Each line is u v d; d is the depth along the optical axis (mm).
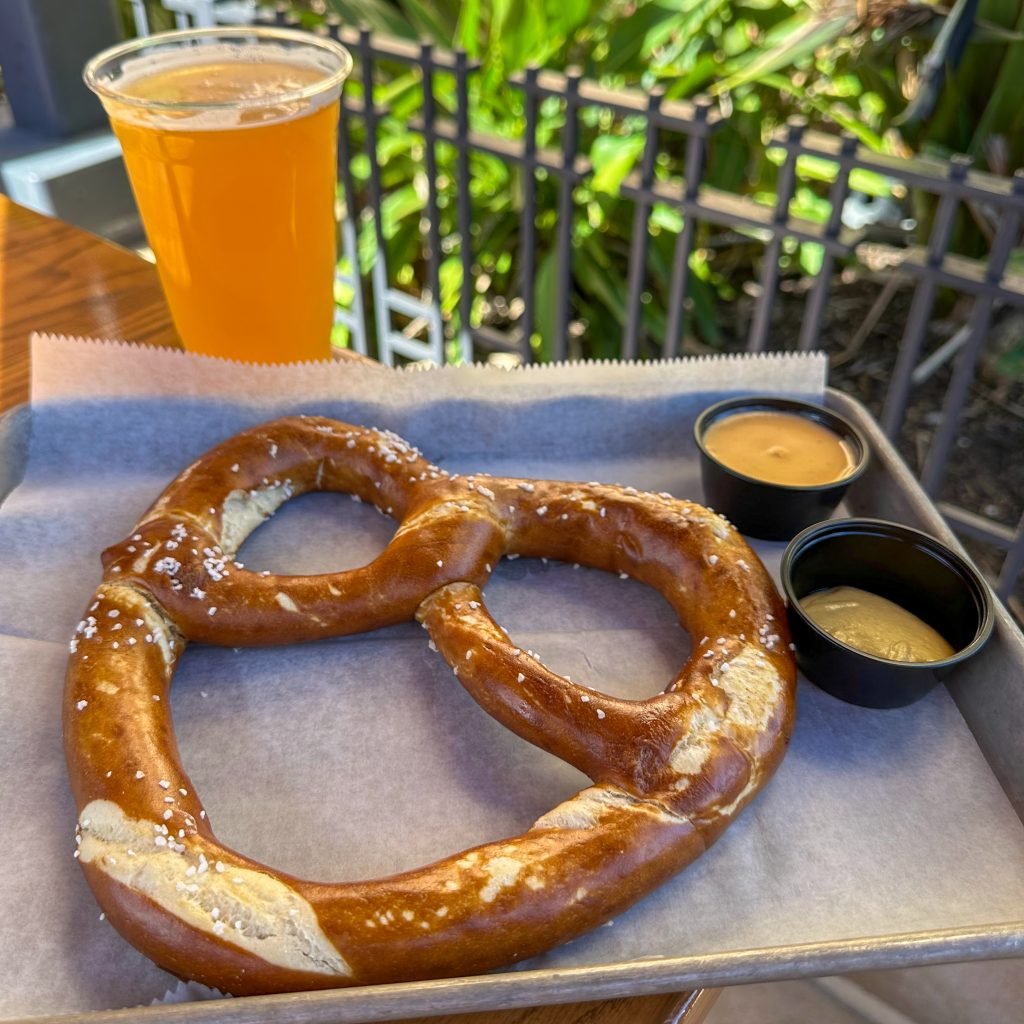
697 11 893
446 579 354
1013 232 579
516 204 946
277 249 391
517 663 320
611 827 279
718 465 383
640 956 267
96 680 307
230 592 342
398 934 254
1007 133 772
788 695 317
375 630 357
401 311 972
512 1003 236
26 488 392
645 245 724
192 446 412
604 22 946
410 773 312
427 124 750
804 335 687
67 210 731
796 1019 504
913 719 329
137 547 349
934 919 273
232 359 428
